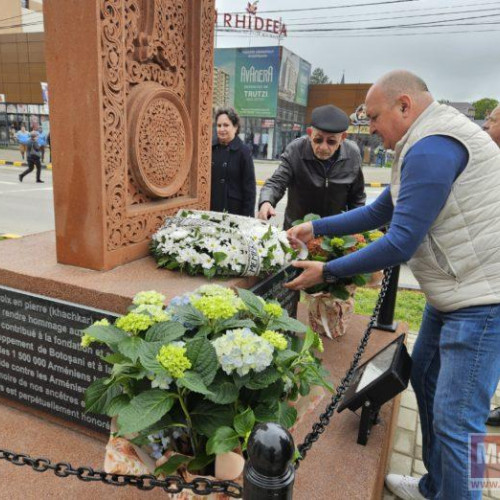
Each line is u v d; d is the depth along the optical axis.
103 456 1.84
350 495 1.61
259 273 2.19
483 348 1.47
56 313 1.90
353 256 1.62
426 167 1.42
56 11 1.83
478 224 1.44
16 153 21.70
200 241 2.11
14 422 2.05
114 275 2.01
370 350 2.77
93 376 1.89
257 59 24.45
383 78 1.62
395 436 2.51
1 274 2.02
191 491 1.10
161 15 2.29
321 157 2.92
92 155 1.93
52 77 1.91
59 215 2.05
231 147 3.51
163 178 2.48
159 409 1.01
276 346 1.12
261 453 0.77
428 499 1.94
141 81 2.26
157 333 1.14
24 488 1.66
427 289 1.59
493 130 2.31
